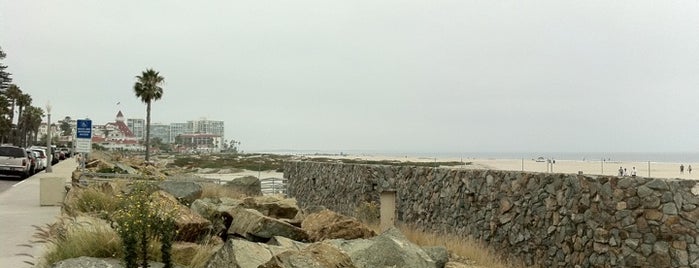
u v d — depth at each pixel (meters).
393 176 19.67
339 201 23.75
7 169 32.38
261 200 15.33
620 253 10.62
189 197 17.11
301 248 8.77
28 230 13.40
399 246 8.89
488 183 14.71
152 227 8.41
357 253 8.83
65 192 19.53
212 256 8.12
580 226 11.62
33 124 124.94
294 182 30.98
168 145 192.12
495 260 12.88
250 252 7.79
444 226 16.38
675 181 10.12
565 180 12.22
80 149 23.23
